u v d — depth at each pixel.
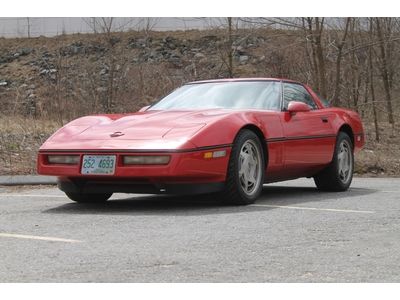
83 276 3.28
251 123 5.96
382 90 20.47
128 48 27.70
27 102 24.66
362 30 17.61
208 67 22.95
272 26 14.68
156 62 26.91
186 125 5.60
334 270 3.46
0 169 9.86
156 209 5.71
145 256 3.71
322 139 7.04
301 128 6.70
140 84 19.67
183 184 5.43
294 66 16.83
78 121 6.13
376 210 5.70
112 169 5.37
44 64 28.70
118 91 19.72
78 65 26.02
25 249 3.89
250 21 14.65
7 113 18.45
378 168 12.41
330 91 16.55
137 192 5.47
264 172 6.15
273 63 17.03
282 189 7.92
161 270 3.40
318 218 5.17
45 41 31.16
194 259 3.65
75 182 5.64
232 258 3.69
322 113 7.23
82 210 5.67
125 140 5.46
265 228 4.66
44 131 13.22
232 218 5.12
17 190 8.10
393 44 20.09
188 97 6.77
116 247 3.95
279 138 6.31
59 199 6.67
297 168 6.71
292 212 5.50
